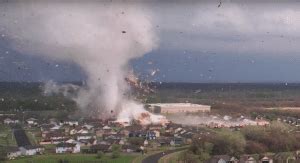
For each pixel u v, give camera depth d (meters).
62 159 105.25
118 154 110.25
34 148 114.69
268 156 108.44
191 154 107.75
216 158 105.00
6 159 105.12
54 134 140.50
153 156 110.12
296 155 110.50
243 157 107.94
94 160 104.50
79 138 135.88
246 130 128.62
